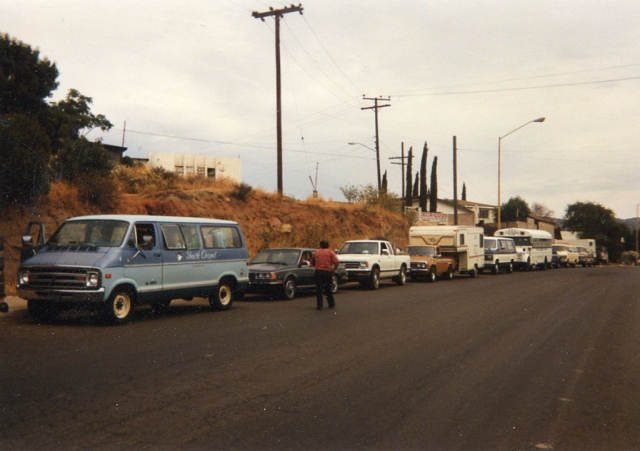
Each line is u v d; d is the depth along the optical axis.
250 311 14.12
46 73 22.19
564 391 6.77
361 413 5.73
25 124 17.44
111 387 6.47
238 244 14.92
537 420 5.65
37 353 8.27
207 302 16.16
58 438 4.84
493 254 34.50
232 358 8.23
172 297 12.66
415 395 6.43
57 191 18.17
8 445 4.66
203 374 7.21
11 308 13.09
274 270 17.00
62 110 25.31
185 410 5.72
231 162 61.62
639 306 16.03
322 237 31.12
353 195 42.44
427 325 11.84
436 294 19.45
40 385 6.48
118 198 20.92
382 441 4.96
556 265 48.62
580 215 87.50
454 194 42.56
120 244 11.49
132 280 11.53
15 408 5.63
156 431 5.09
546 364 8.22
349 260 21.52
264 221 28.11
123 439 4.86
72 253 11.22
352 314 13.57
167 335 10.11
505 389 6.79
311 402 6.09
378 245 22.66
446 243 29.41
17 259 16.05
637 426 5.53
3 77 20.62
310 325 11.65
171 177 28.08
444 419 5.60
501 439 5.09
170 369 7.43
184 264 12.90
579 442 5.07
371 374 7.41
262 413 5.68
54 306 11.38
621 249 87.19
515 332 11.07
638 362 8.50
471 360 8.38
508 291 20.83
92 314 12.69
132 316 12.80
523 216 87.75
